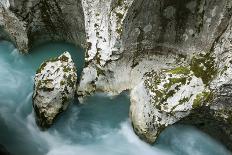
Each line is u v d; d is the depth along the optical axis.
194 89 8.20
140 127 8.43
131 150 8.53
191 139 8.83
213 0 7.85
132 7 8.30
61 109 8.73
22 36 10.30
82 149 8.55
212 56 8.23
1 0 10.11
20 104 9.41
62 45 10.85
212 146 8.79
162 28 8.70
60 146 8.59
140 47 8.98
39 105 8.59
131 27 8.59
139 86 8.70
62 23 10.35
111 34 8.74
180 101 8.16
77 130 8.92
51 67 8.78
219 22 7.96
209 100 8.06
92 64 9.02
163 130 8.47
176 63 8.89
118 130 8.91
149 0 8.20
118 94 9.32
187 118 8.65
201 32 8.35
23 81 9.94
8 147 8.42
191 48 8.63
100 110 9.27
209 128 8.75
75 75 8.90
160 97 8.22
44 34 10.65
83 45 10.46
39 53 10.65
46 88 8.54
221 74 7.91
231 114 8.06
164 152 8.57
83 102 9.20
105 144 8.66
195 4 8.12
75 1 9.56
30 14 10.04
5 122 8.99
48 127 8.73
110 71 9.04
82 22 9.93
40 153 8.40
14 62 10.47
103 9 8.90
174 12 8.38
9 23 10.31
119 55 8.85
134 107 8.66
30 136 8.72
